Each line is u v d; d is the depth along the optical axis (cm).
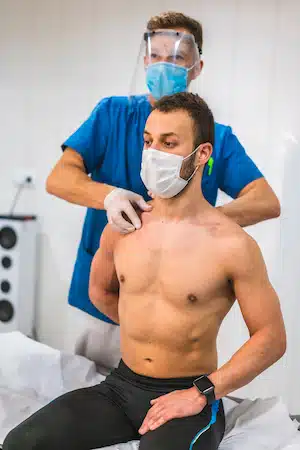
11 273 277
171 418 118
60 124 278
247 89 236
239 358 122
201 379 121
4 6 281
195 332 128
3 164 293
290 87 229
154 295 131
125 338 138
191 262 127
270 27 230
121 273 136
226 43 237
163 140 127
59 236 283
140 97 175
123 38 258
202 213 133
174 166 126
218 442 127
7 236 276
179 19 161
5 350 189
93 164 178
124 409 132
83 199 158
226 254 125
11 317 280
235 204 168
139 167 173
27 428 120
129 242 136
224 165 180
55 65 275
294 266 231
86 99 270
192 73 163
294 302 232
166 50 157
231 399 185
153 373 132
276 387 234
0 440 144
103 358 196
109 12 259
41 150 283
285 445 139
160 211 135
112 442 127
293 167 231
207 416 124
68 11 268
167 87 159
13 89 286
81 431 122
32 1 275
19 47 281
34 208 288
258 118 235
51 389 180
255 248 127
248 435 141
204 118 130
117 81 262
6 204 295
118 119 175
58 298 286
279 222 233
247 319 127
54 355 187
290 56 228
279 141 233
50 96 278
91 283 152
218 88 239
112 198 143
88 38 265
